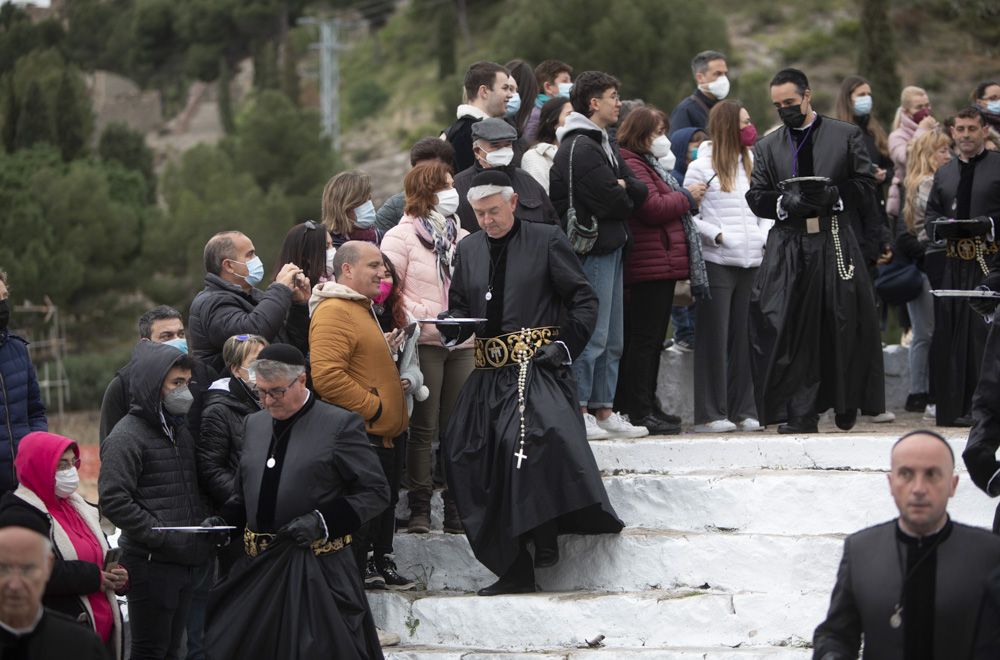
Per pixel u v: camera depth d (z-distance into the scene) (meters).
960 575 5.67
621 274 10.00
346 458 7.74
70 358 43.62
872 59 38.06
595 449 9.73
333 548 7.80
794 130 10.02
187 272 46.78
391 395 8.64
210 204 48.91
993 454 7.38
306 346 9.31
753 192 10.08
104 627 7.75
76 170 48.78
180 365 8.20
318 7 104.31
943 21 58.31
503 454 8.60
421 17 89.31
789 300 9.83
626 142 10.35
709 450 9.48
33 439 7.67
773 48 61.34
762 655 7.82
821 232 9.88
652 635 8.30
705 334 10.76
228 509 7.95
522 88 11.48
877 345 9.88
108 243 46.56
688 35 49.00
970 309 9.95
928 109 13.09
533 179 9.80
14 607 6.00
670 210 10.06
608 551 8.79
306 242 9.34
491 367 8.91
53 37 108.00
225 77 92.06
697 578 8.57
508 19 52.59
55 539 7.62
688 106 12.41
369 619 7.91
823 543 8.34
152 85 105.75
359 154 73.25
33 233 45.31
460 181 10.15
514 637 8.52
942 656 5.65
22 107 62.00
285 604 7.61
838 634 5.88
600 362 9.99
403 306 9.15
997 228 9.82
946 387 10.05
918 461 5.66
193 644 8.88
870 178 9.95
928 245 11.07
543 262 8.89
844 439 9.20
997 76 55.19
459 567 9.21
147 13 106.81
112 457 8.02
